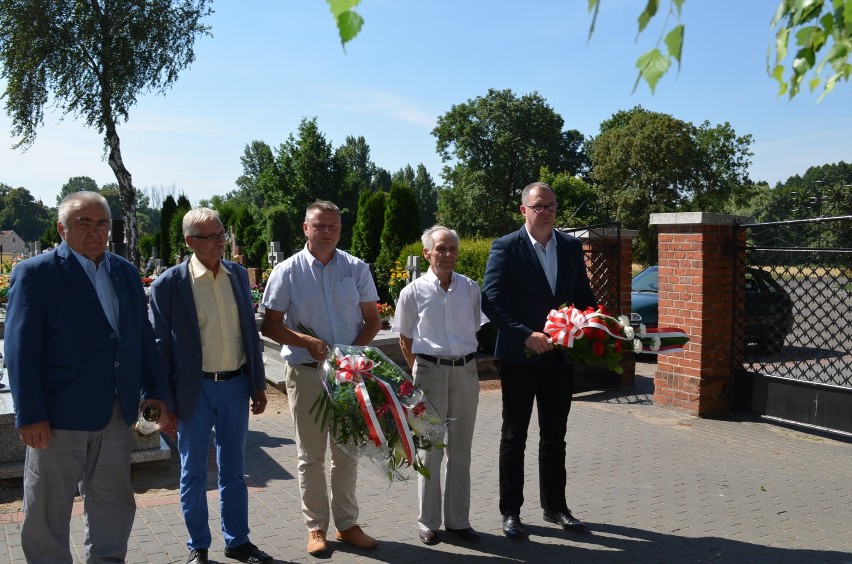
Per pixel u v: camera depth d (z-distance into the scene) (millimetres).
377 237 21531
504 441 4867
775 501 5512
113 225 12664
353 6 1704
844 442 7211
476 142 59812
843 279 7754
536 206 4812
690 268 8227
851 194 8234
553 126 60375
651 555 4512
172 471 6086
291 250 37188
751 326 8461
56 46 26922
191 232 4188
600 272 10047
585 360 4566
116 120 28500
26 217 109938
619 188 52406
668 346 4582
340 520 4598
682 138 50031
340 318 4578
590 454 6758
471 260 12250
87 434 3666
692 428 7738
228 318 4309
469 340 4750
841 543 4730
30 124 27469
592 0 1771
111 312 3789
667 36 2008
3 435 5629
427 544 4652
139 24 27750
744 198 52219
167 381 4180
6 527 4730
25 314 3496
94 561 3750
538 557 4469
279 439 7195
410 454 4031
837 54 2523
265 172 52094
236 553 4332
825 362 11102
